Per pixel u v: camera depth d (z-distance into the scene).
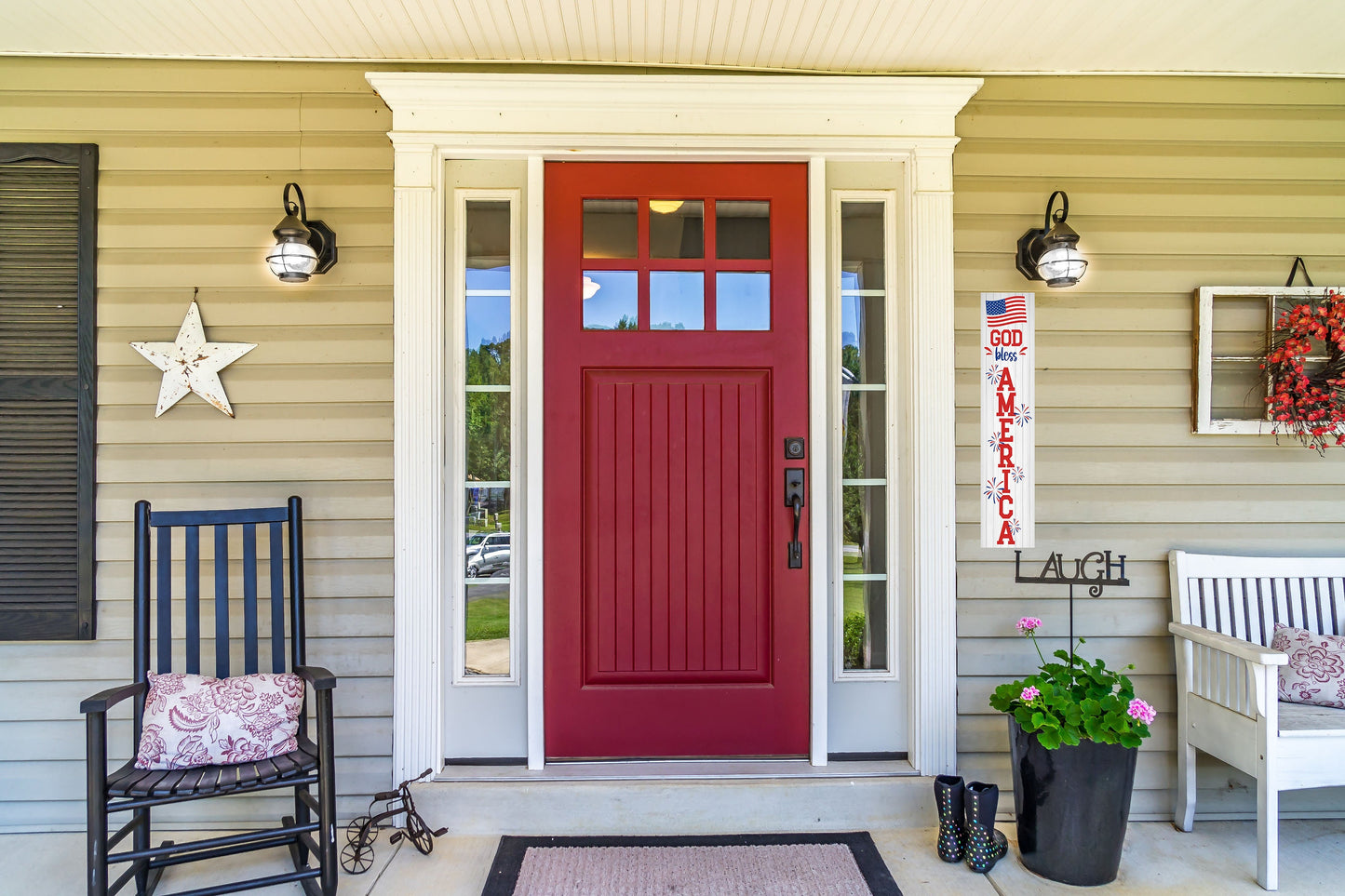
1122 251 2.39
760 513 2.39
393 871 2.01
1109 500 2.38
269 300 2.31
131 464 2.29
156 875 1.98
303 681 2.06
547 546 2.36
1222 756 2.14
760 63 2.35
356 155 2.32
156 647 2.24
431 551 2.28
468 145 2.31
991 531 2.37
